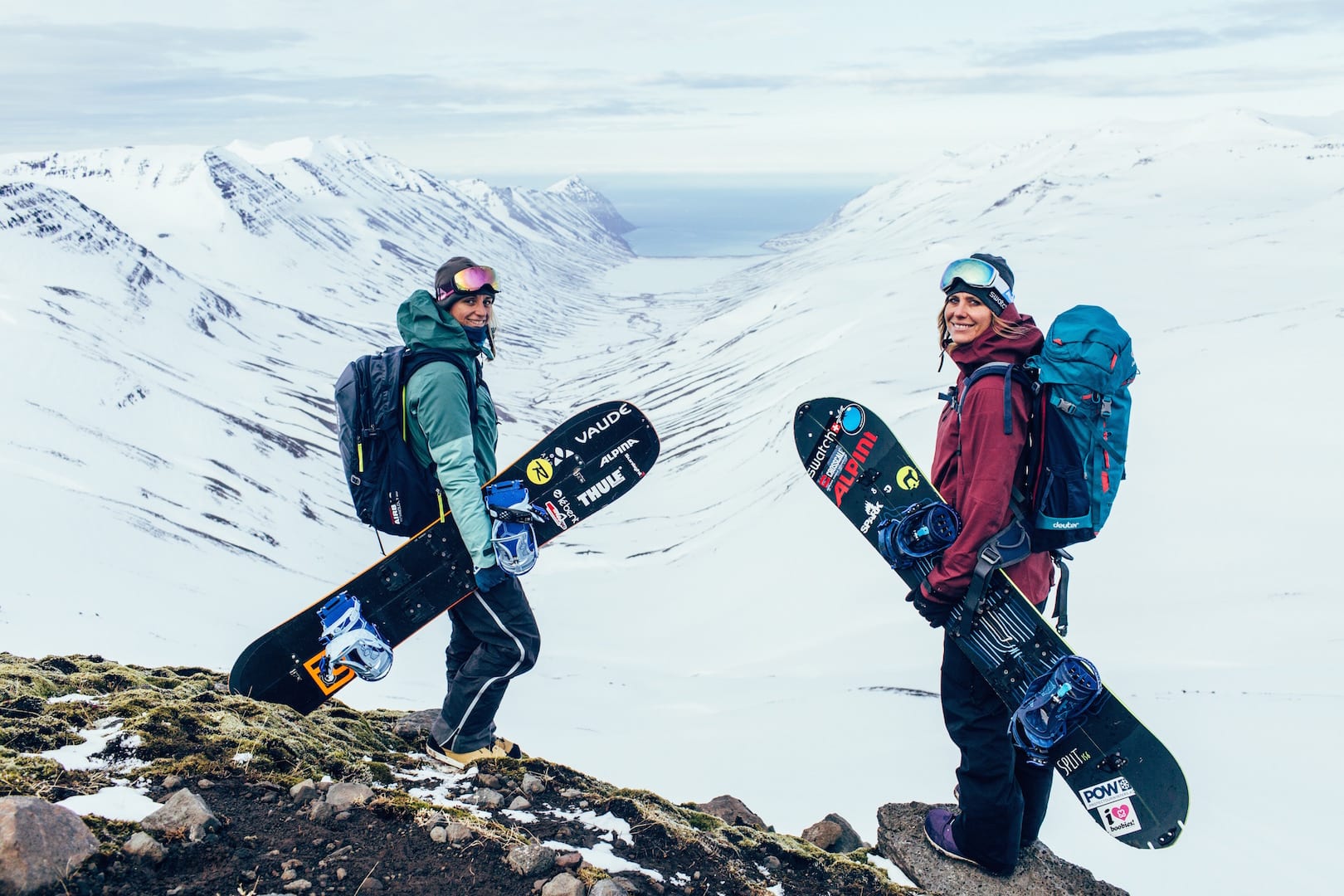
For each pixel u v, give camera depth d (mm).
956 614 4312
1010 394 3951
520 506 4574
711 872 3922
